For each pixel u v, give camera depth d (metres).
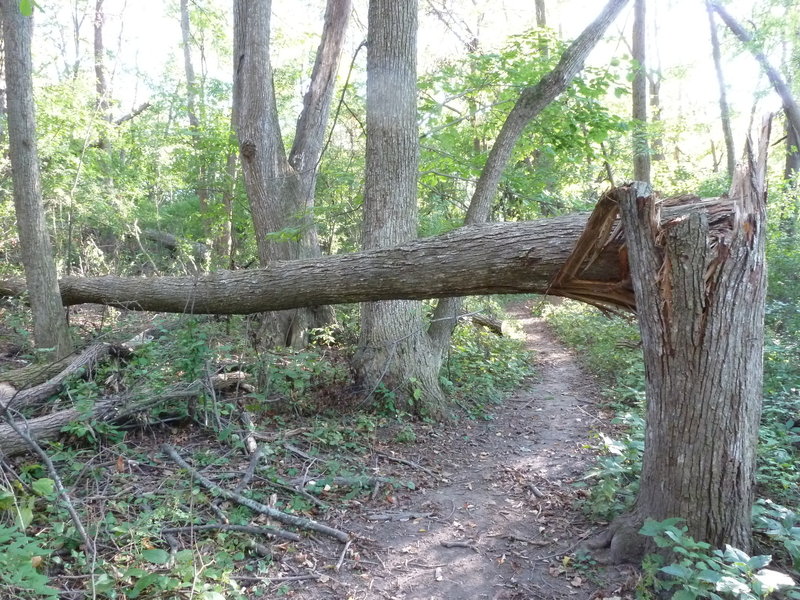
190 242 14.84
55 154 11.48
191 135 13.34
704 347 3.18
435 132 10.13
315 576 3.69
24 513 3.26
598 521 4.30
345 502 4.69
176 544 3.65
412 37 6.87
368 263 4.71
